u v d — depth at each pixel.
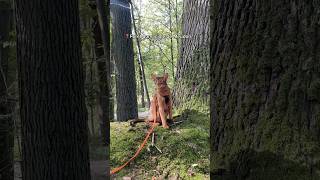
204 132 5.39
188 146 5.14
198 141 5.23
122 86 10.02
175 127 5.62
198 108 5.90
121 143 5.32
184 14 6.37
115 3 9.92
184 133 5.37
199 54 6.02
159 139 5.34
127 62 10.04
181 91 6.26
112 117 6.14
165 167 4.98
